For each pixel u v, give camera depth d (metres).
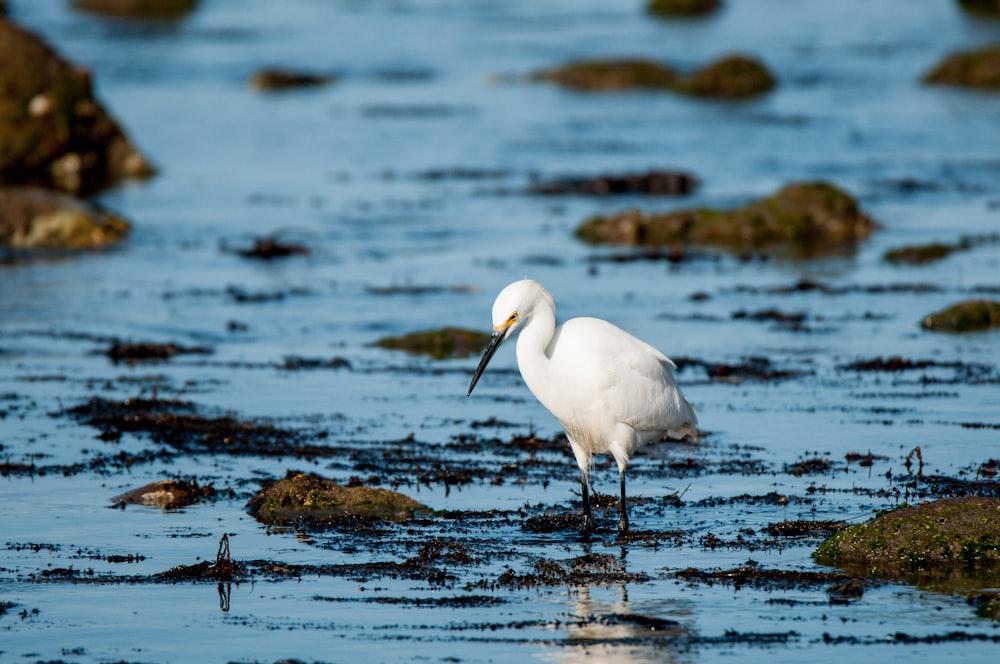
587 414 10.23
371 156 37.41
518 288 10.20
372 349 17.39
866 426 13.09
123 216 28.62
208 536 10.16
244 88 51.22
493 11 82.19
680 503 10.91
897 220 27.09
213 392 14.97
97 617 8.49
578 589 8.92
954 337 17.16
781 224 25.59
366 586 9.04
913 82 49.78
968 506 9.51
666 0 76.81
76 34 68.06
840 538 9.50
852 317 18.56
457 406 14.37
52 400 14.54
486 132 41.69
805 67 54.69
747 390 14.71
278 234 26.50
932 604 8.49
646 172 32.97
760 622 8.25
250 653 7.86
